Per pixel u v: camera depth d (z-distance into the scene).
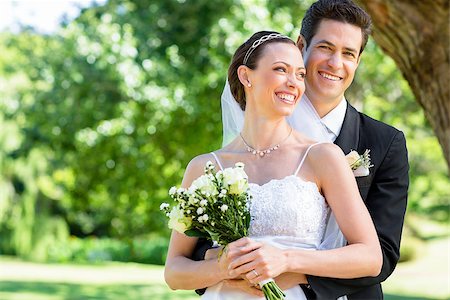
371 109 13.92
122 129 12.81
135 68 11.42
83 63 12.30
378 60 12.27
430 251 22.95
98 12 11.77
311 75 3.02
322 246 2.74
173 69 11.55
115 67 11.44
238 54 2.85
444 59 4.25
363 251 2.59
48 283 16.08
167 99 11.62
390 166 3.00
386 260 2.83
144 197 14.44
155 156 13.66
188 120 12.55
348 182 2.68
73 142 13.65
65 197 19.64
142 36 11.45
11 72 14.86
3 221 24.00
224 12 11.10
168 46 11.48
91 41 11.86
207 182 2.60
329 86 2.99
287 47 2.75
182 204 2.62
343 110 3.10
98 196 17.05
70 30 12.26
